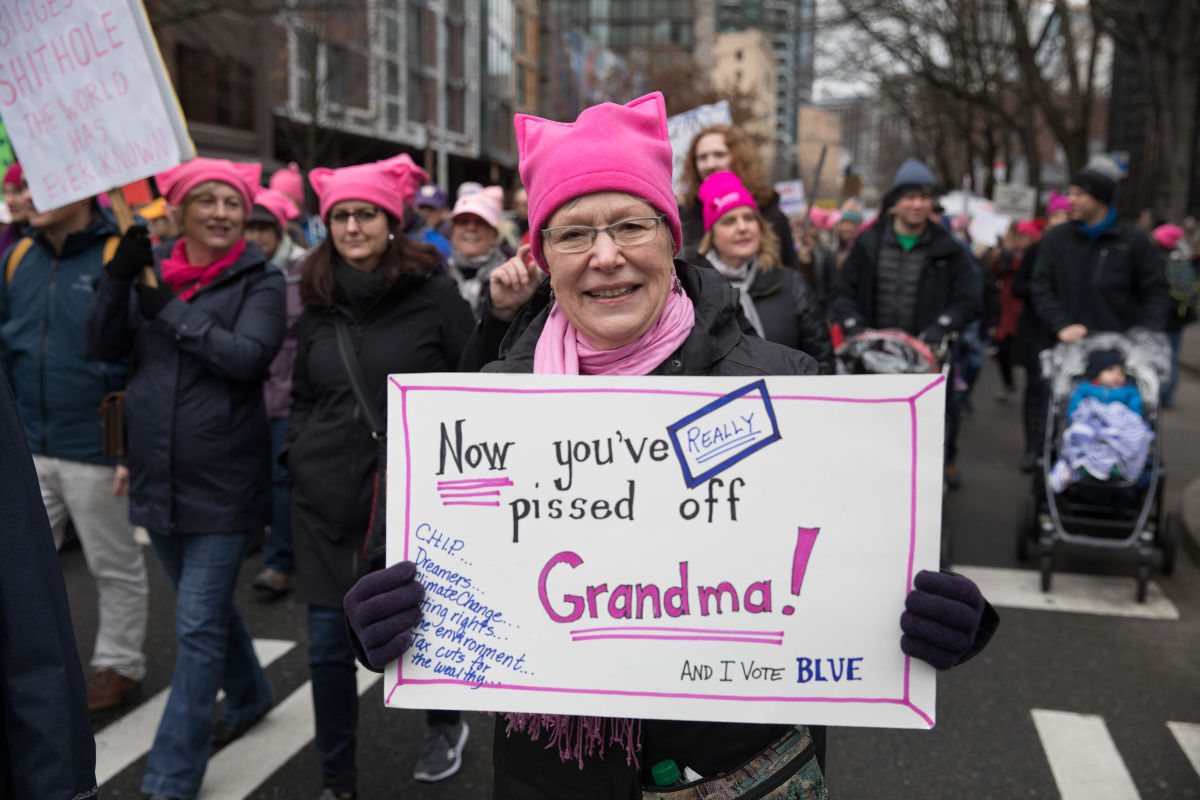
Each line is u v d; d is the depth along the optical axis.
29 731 1.37
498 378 1.55
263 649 4.34
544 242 1.61
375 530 2.12
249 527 3.17
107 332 3.11
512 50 49.66
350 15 23.08
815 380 1.49
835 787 3.21
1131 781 3.20
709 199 3.74
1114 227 5.83
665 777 1.59
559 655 1.54
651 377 1.52
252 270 3.29
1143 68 14.38
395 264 2.96
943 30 19.48
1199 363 14.58
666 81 39.28
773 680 1.51
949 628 1.42
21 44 2.96
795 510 1.50
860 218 12.47
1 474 1.36
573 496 1.54
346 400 2.92
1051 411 5.14
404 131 35.53
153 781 2.93
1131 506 4.99
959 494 7.01
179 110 2.82
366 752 3.45
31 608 1.37
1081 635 4.44
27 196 3.63
